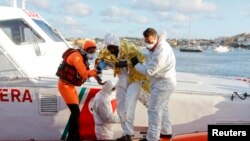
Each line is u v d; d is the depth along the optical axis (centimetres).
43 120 539
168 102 527
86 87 536
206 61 5453
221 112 540
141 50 523
